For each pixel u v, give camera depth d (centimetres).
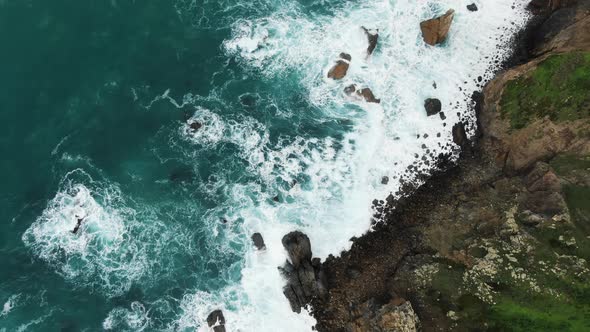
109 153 5250
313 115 5466
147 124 5375
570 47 5075
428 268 4691
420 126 5372
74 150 5225
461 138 5281
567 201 4575
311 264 4859
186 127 5369
